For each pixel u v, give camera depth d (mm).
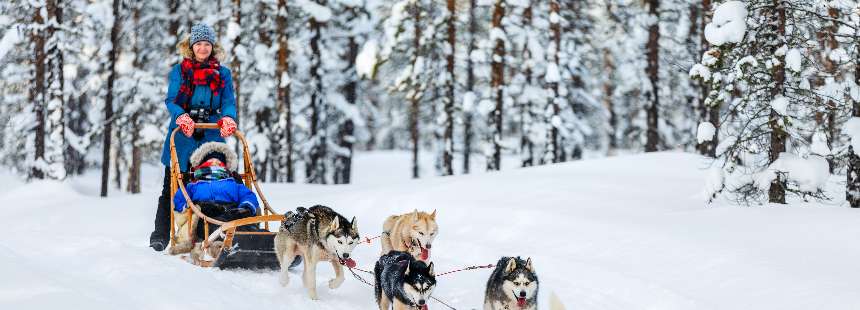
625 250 10398
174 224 9539
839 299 7480
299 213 7891
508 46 26984
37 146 23188
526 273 6852
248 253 8633
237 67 25453
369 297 7965
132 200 18172
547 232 12109
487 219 13570
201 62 10352
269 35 26734
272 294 7645
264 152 26938
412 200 15977
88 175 39625
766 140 12844
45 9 22766
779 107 11773
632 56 28891
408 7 26047
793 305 7590
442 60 26625
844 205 12555
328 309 7285
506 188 15938
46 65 23109
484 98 26328
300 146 30484
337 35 28938
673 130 32188
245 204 9297
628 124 36969
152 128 27109
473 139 35250
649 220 11812
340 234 7402
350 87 30734
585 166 18969
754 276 8508
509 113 29953
